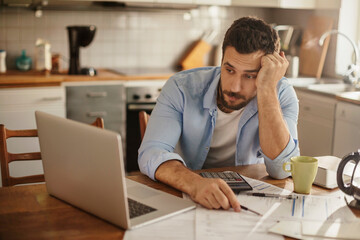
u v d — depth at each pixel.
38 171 3.21
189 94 1.62
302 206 1.21
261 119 1.43
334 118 3.17
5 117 3.14
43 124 1.21
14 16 3.66
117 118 3.50
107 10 3.92
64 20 3.82
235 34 1.40
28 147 3.16
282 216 1.14
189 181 1.27
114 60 4.05
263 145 1.43
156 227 1.07
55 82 3.26
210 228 1.06
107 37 3.99
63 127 1.13
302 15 4.13
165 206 1.18
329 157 1.57
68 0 3.50
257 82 1.43
